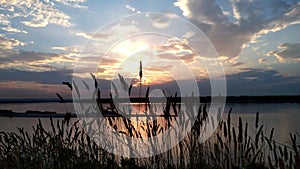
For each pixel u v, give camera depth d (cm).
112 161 527
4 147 514
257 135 433
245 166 443
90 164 519
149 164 551
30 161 510
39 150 519
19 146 519
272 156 411
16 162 499
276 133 889
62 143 507
